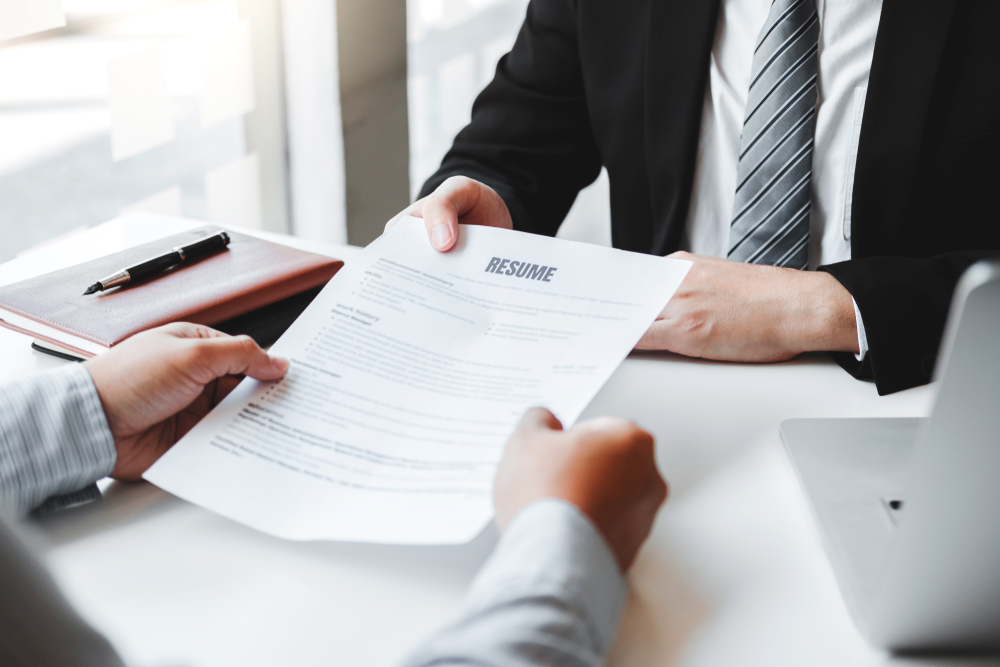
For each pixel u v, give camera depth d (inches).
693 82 39.3
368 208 82.9
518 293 23.7
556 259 24.6
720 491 19.5
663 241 42.3
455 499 17.3
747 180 37.1
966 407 12.2
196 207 73.4
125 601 15.9
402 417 20.0
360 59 75.7
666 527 18.2
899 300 25.5
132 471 19.8
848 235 37.8
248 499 18.1
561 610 12.4
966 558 13.2
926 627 14.1
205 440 19.6
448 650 11.7
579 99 45.9
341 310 23.7
